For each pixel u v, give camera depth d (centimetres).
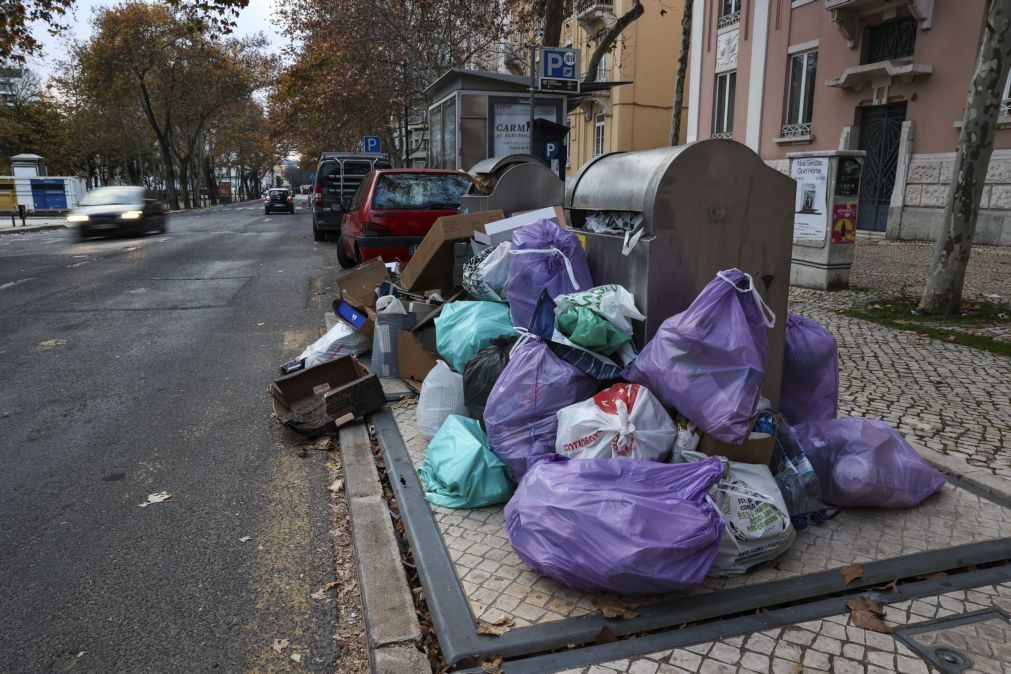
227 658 253
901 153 1562
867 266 1189
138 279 1201
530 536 272
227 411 518
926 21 1471
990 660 234
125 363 652
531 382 335
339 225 1906
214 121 6084
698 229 348
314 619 275
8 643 262
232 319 852
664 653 239
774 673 229
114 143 5366
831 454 335
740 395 288
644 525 254
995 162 1400
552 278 397
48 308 934
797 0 1809
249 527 348
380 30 2372
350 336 595
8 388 580
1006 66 709
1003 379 546
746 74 2009
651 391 316
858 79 1616
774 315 338
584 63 2906
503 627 250
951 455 398
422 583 284
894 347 647
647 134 2652
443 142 1630
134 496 383
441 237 572
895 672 229
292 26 2725
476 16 2431
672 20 2602
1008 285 950
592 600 266
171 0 1855
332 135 3259
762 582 276
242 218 3647
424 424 421
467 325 432
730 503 281
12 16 1695
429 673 232
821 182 959
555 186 659
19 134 5350
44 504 375
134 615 279
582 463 276
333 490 388
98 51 4175
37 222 3103
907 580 282
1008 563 295
